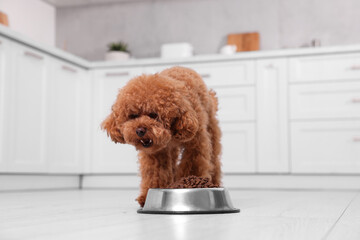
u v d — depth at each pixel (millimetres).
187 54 4184
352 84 3443
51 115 3541
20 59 3199
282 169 3533
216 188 1539
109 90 3982
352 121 3424
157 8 4621
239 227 1151
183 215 1445
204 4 4488
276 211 1612
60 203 2082
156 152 1698
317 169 3465
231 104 3693
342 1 4152
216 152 1922
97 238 990
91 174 3967
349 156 3418
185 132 1509
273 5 4305
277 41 4285
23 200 2285
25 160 3244
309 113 3508
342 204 1966
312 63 3537
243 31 4375
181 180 1591
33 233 1076
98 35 4766
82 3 4766
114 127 1562
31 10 4465
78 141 3898
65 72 3736
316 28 4203
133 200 2281
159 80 1499
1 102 3012
